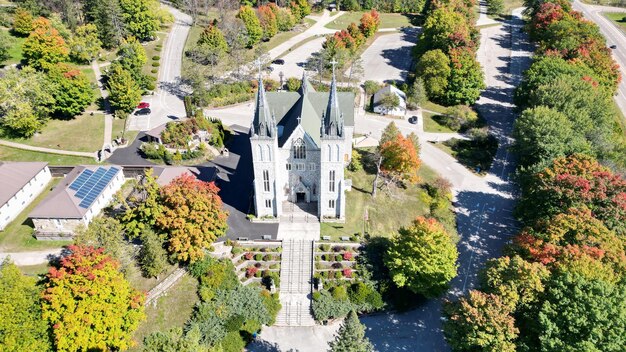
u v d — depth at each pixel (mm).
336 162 84625
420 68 147125
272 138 81188
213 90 139750
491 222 100000
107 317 61750
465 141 128125
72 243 83312
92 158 109312
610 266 66688
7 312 56875
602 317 56688
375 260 84938
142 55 143250
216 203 79062
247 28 167500
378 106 137875
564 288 61500
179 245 74438
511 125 136750
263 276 83250
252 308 77062
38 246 82875
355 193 100875
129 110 127000
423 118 138125
